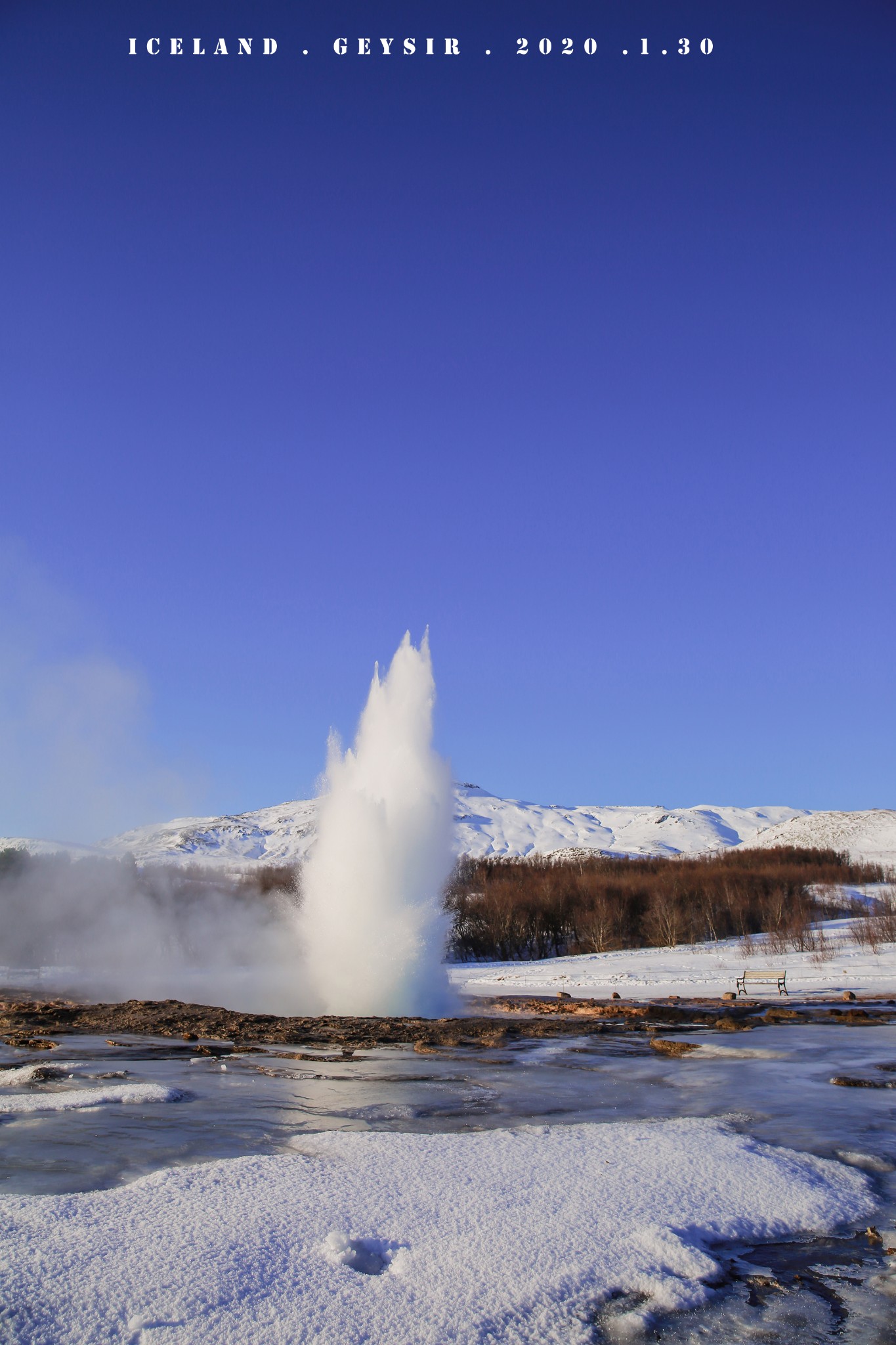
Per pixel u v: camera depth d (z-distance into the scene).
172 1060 21.56
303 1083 18.00
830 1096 16.75
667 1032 27.64
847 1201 10.34
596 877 107.62
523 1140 12.58
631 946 87.50
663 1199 10.02
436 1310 7.23
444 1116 14.70
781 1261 8.70
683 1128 13.59
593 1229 9.05
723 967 62.06
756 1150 12.23
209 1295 7.27
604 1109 15.42
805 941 71.25
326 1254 8.20
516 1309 7.34
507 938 91.00
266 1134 13.20
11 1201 9.55
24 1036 26.48
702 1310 7.62
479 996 45.44
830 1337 7.21
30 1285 7.39
